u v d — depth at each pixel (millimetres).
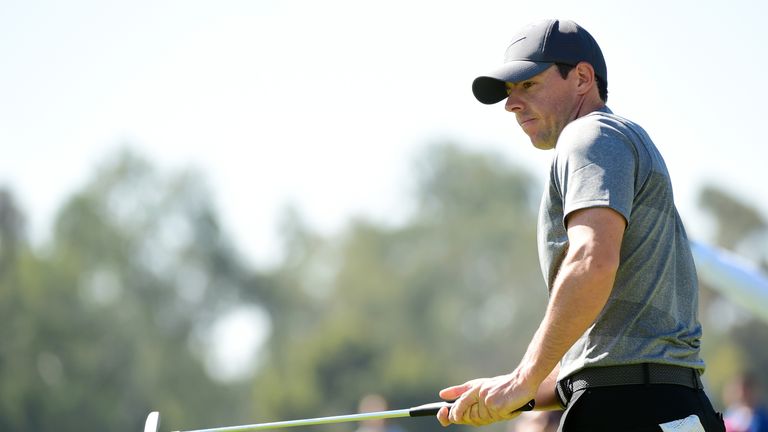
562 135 15625
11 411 195125
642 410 15055
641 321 15266
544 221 15906
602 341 15320
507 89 16922
